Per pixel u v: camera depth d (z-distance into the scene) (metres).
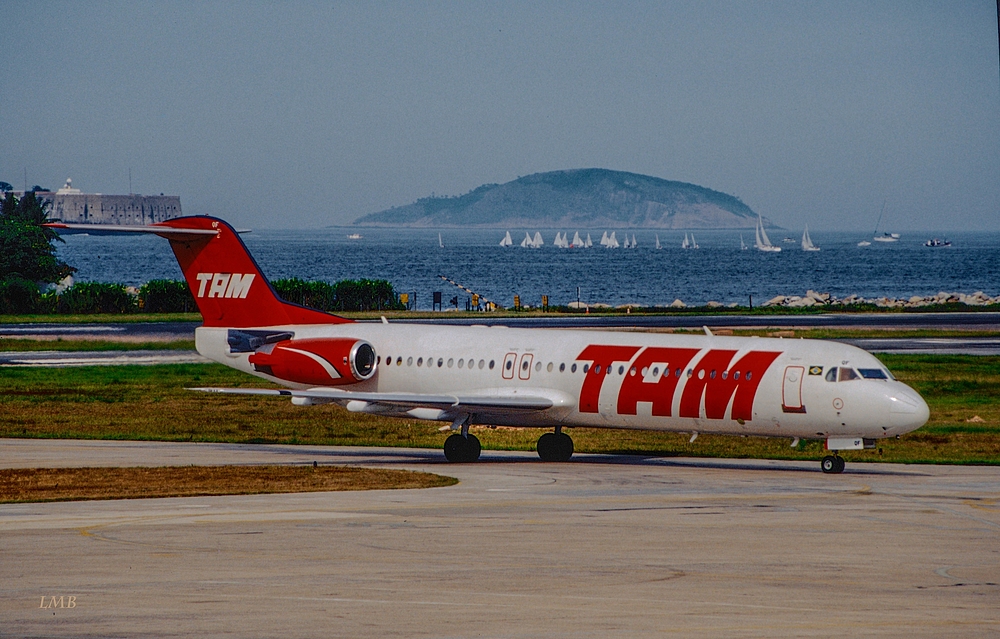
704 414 135.50
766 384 132.00
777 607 66.81
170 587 71.31
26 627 62.06
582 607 66.56
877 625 63.03
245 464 137.75
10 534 89.12
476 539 87.31
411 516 98.19
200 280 166.88
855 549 84.00
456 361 150.25
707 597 69.19
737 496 111.31
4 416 186.75
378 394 143.12
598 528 92.25
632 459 148.38
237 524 93.94
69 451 150.88
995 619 64.44
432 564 78.19
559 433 148.12
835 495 112.00
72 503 106.81
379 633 61.03
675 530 91.50
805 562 79.44
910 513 100.44
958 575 75.56
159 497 110.75
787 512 100.75
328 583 72.50
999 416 189.00
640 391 138.50
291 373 157.38
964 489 117.06
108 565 77.56
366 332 158.00
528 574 75.25
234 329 162.50
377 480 123.06
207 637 60.19
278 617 64.19
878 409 126.69
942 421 183.75
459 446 144.88
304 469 131.75
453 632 61.22
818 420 129.88
